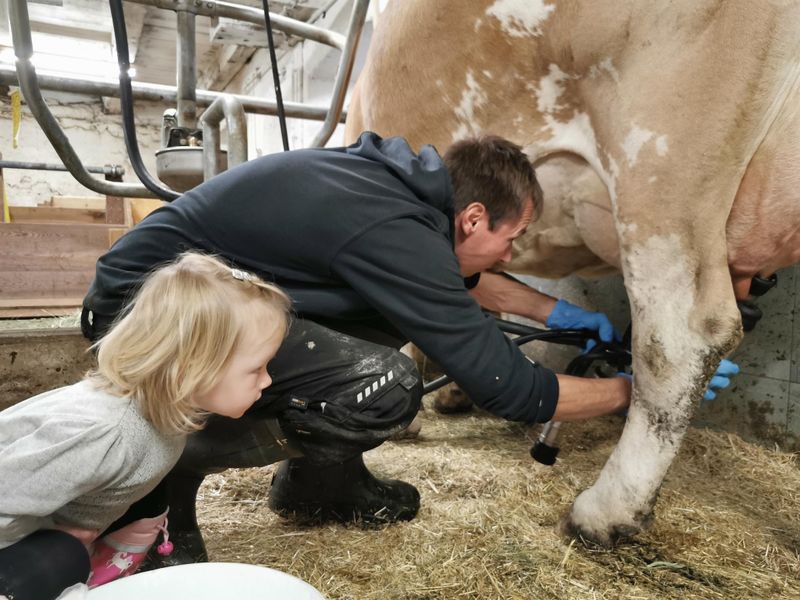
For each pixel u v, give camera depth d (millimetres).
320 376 1103
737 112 1145
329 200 1040
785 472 1933
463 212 1184
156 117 10531
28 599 764
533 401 1134
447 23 1521
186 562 1214
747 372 2232
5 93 9523
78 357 2125
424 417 2631
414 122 1741
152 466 854
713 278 1231
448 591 1213
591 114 1380
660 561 1333
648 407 1305
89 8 6504
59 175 9867
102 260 1157
